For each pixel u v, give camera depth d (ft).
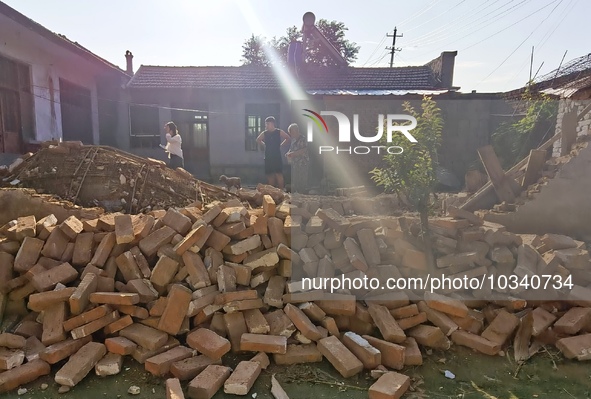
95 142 37.04
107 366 8.29
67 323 8.70
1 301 9.39
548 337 9.74
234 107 37.14
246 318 9.51
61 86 31.63
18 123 25.95
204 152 38.01
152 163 19.56
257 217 10.89
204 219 10.59
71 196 16.96
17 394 7.75
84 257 10.12
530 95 24.40
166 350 8.86
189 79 38.83
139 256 10.05
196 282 9.64
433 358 9.21
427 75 42.24
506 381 8.48
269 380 8.34
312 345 9.27
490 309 10.25
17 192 13.46
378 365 8.71
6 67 24.81
